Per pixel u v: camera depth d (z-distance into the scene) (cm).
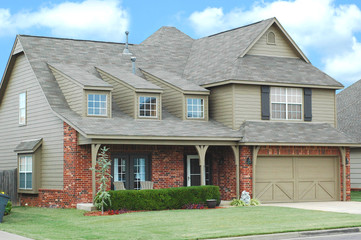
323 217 1916
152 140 2327
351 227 1684
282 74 2764
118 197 2122
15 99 2859
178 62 3142
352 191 3378
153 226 1705
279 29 2905
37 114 2620
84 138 2236
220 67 2791
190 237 1487
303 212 2064
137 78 2709
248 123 2619
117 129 2281
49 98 2494
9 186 2666
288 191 2636
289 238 1551
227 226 1703
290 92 2767
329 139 2691
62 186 2373
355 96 3853
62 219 1936
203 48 3198
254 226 1702
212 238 1484
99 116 2425
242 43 2869
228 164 2612
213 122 2684
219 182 2672
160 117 2575
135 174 2461
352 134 3369
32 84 2681
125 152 2436
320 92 2858
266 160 2602
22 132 2762
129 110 2552
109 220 1859
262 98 2681
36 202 2558
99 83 2445
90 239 1459
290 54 2964
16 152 2702
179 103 2652
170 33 3406
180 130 2447
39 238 1470
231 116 2612
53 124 2469
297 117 2778
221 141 2486
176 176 2556
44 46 2831
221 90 2691
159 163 2517
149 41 3378
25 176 2617
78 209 2219
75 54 2877
